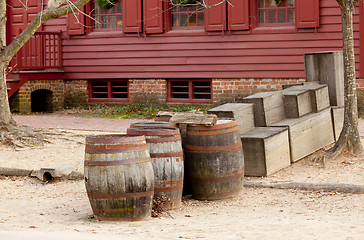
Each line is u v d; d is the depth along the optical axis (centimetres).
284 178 951
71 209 810
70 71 1912
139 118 1675
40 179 995
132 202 717
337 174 949
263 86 1684
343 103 1159
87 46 1883
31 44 1844
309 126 1056
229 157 851
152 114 1723
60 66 1912
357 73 1566
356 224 664
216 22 1709
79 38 1894
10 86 1800
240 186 873
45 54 1911
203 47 1742
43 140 1264
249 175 971
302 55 1634
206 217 752
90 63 1886
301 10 1619
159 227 680
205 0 1720
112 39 1852
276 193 885
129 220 723
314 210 772
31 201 866
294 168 1007
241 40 1695
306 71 1170
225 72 1722
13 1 1984
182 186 810
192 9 1759
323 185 881
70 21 1888
